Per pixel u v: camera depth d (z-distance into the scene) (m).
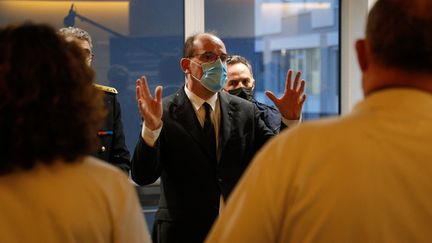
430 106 0.96
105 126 2.41
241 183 1.05
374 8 1.00
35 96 0.96
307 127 1.02
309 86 3.95
